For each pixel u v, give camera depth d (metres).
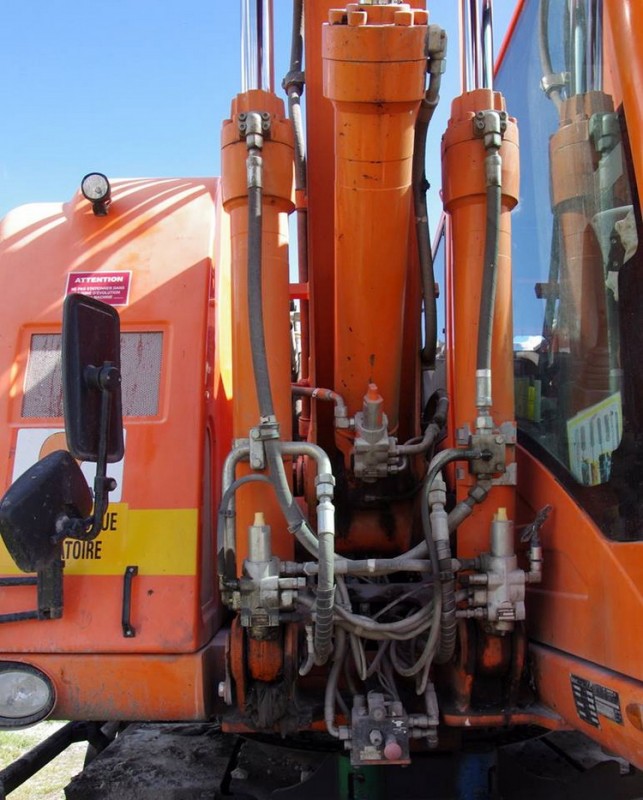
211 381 2.59
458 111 2.27
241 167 2.21
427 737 2.11
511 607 2.09
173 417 2.42
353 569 2.06
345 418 2.31
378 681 2.33
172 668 2.21
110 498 2.35
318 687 2.42
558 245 2.26
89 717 2.22
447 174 2.29
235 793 2.66
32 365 2.51
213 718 2.31
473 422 2.22
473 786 2.42
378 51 1.83
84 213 2.72
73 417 1.83
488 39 2.27
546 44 2.41
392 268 2.16
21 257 2.65
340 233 2.15
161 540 2.31
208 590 2.47
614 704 1.76
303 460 2.81
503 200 2.23
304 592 2.15
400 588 2.36
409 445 2.40
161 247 2.64
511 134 2.24
